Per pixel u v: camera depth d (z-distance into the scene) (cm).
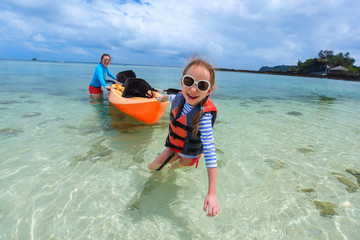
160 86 936
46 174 210
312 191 204
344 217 171
